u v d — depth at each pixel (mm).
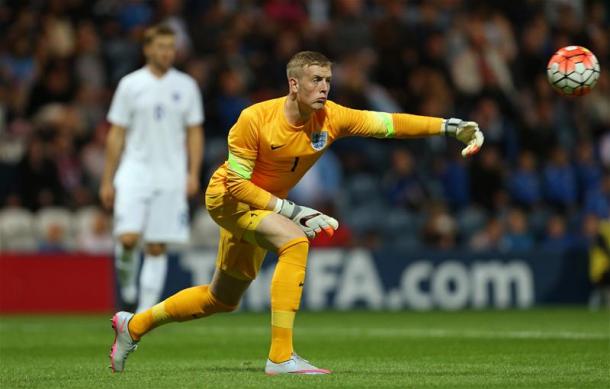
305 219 24734
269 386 21953
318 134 24938
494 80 74688
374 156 70125
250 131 24500
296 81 24188
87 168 63188
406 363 28078
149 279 40719
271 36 72875
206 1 76688
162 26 40531
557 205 69688
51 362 29391
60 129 64562
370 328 43719
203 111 67438
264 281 56312
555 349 32469
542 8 84812
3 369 27000
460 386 22109
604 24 85812
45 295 55438
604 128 77062
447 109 72562
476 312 55344
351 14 75188
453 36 77375
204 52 71438
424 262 58656
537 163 72625
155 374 25016
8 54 71125
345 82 68750
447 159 69938
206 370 26125
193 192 41375
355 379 23281
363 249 58531
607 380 23250
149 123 40531
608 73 80438
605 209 68562
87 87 67750
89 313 55625
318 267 57156
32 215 59938
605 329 42281
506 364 27438
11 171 62406
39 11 74312
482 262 59531
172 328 44125
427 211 66000
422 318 50344
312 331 42094
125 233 40281
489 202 68188
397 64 73688
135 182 40438
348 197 66688
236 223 24906
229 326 45375
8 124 66938
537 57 78812
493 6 83312
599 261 59281
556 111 76375
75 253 55969
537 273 60375
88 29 70438
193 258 55938
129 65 70250
